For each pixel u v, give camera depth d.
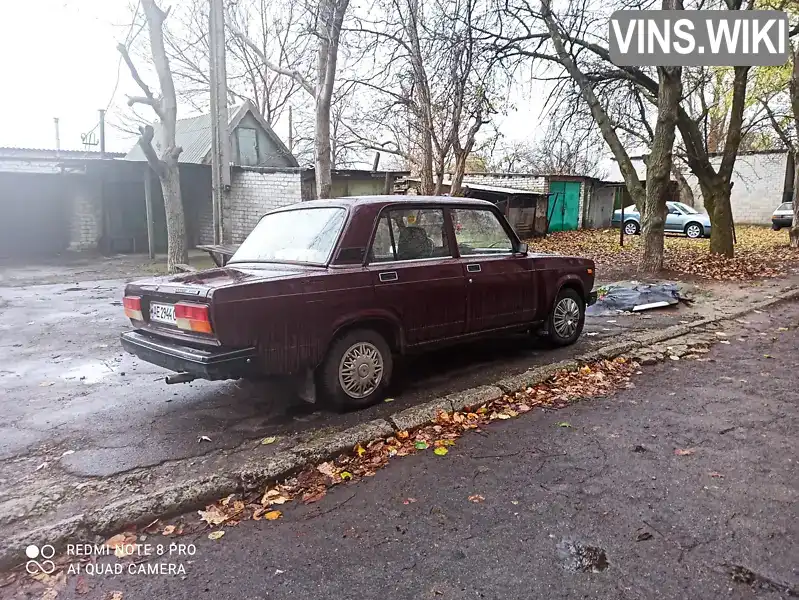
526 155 29.58
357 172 18.02
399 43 11.21
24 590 2.26
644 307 8.17
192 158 19.73
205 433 3.78
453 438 3.71
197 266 14.09
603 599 2.15
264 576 2.33
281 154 22.62
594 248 17.84
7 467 3.31
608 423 3.95
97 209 18.20
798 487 2.99
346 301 4.01
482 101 11.34
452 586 2.24
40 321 7.62
